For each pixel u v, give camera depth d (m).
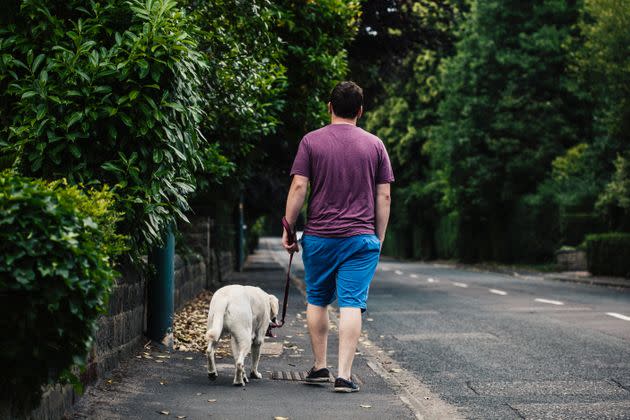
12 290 3.86
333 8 14.31
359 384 6.70
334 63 14.57
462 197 38.34
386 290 20.73
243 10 9.54
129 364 7.11
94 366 5.99
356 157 6.29
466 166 36.56
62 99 6.02
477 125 36.78
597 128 30.52
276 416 5.36
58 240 3.82
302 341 9.68
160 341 8.34
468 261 43.62
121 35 6.35
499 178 36.44
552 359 8.70
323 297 6.57
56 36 6.27
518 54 35.69
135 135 6.31
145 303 8.37
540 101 35.75
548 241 34.03
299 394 6.17
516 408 6.15
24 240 3.79
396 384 6.71
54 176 6.14
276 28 14.24
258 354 6.93
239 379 6.46
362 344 9.94
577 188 32.41
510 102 35.38
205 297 16.08
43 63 6.33
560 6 35.34
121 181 6.21
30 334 3.98
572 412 6.00
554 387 7.06
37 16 6.27
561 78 34.97
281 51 11.76
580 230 31.83
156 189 6.40
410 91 48.56
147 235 6.68
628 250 24.19
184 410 5.48
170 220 7.01
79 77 6.06
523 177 36.12
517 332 11.18
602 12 23.88
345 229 6.23
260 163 19.02
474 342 10.20
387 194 6.43
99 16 6.32
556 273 29.41
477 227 43.03
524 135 35.53
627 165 24.06
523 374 7.77
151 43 6.13
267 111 12.86
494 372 7.90
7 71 6.28
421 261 54.91
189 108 6.64
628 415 5.89
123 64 5.96
